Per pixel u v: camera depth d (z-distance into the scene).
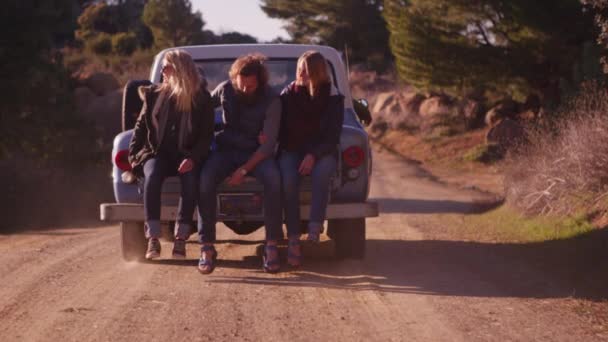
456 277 6.62
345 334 4.78
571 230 8.83
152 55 46.16
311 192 6.60
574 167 9.84
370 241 9.08
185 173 6.33
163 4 55.47
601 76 14.25
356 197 6.82
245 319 5.12
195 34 56.69
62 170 16.52
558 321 5.08
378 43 62.25
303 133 6.41
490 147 32.41
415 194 18.94
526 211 10.48
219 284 6.26
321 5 62.25
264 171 6.38
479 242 8.94
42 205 14.06
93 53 47.03
